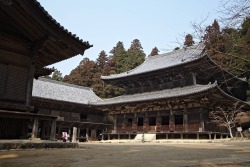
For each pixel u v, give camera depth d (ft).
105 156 24.27
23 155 23.25
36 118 36.45
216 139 98.63
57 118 39.47
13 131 35.73
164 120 127.85
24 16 36.81
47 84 151.33
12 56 38.96
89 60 244.63
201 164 18.65
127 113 136.98
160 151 34.19
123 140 122.52
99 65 263.70
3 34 38.29
